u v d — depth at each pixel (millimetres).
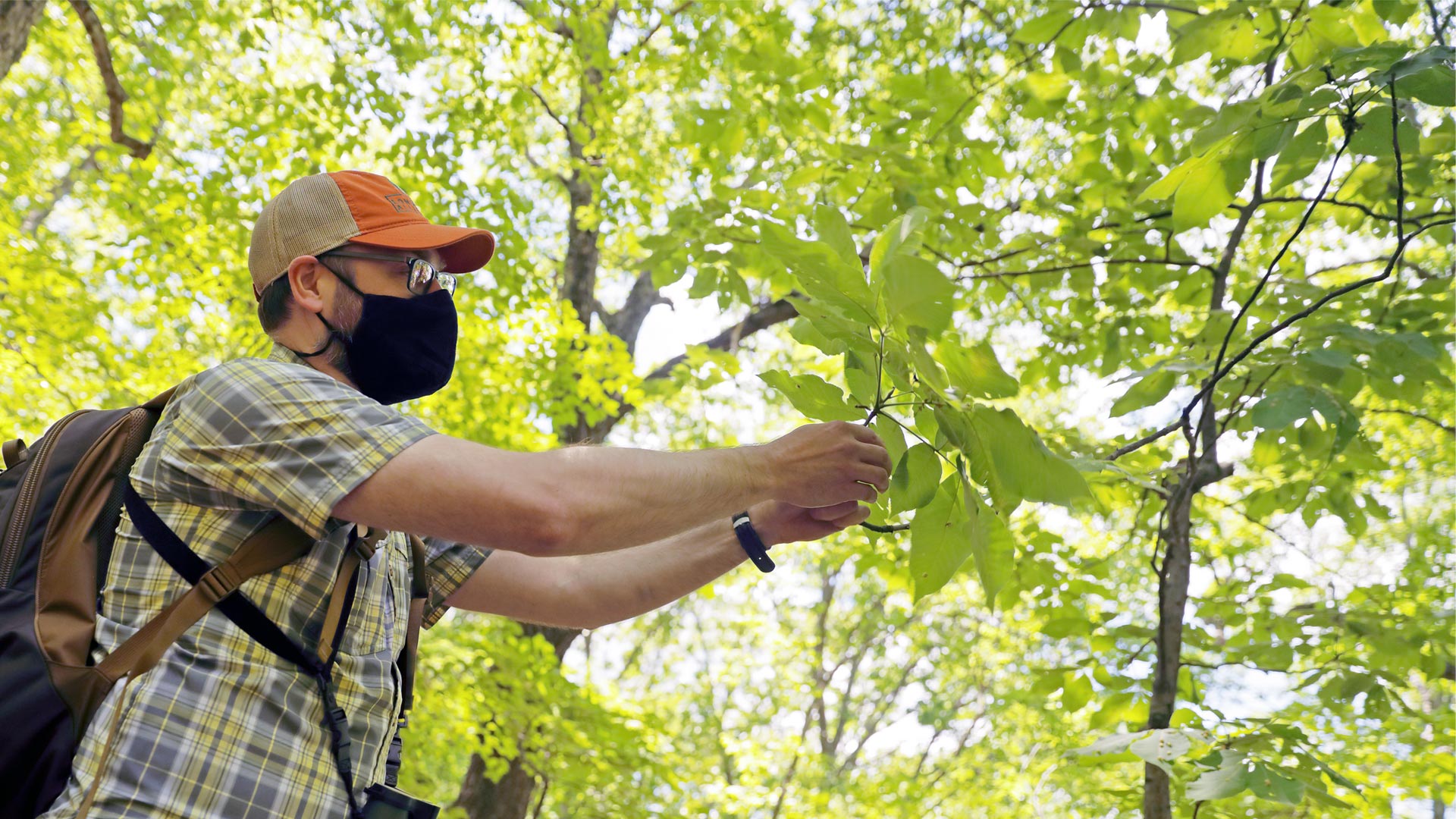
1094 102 4629
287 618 1208
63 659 1109
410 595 1517
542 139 8344
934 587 1468
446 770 8844
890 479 1370
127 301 7000
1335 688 3656
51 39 6629
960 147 4664
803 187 4617
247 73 7168
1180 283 4363
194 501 1197
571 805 6762
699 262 4527
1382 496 6832
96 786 1062
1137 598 7016
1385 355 3174
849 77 6211
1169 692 3137
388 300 1406
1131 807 3771
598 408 5875
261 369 1229
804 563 14242
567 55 6520
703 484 1228
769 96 5559
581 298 8359
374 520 1146
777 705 15016
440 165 5535
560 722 5508
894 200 4527
